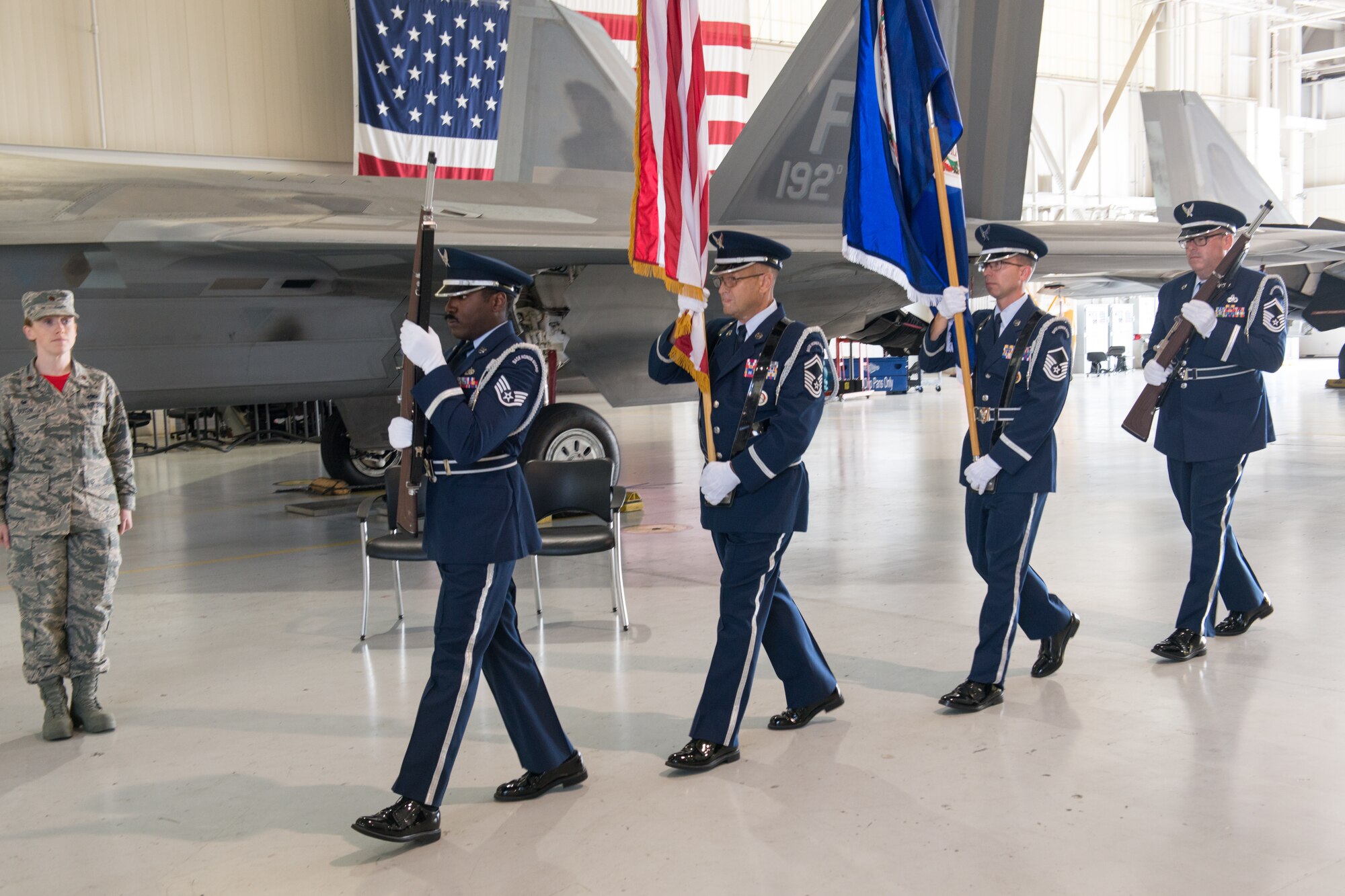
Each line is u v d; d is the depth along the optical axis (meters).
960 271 4.21
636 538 8.43
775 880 2.85
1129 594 6.00
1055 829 3.09
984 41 11.16
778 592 4.04
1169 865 2.84
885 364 27.33
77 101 16.94
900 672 4.70
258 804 3.52
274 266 7.94
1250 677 4.46
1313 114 41.47
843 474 11.98
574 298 9.39
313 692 4.74
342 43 19.31
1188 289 4.89
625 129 12.28
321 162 19.33
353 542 8.70
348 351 8.70
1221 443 4.66
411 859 3.07
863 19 4.25
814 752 3.78
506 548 3.26
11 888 2.98
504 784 3.55
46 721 4.23
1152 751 3.66
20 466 4.15
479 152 19.16
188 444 18.61
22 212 6.98
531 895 2.83
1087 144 34.28
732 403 3.75
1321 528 7.75
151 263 7.41
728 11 23.62
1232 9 35.16
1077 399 22.89
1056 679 4.53
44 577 4.18
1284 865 2.82
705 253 3.79
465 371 3.28
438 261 7.86
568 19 11.70
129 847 3.22
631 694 4.54
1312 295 18.62
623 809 3.37
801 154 11.11
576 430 9.19
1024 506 4.12
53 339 4.19
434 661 3.26
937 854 2.95
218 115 18.25
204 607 6.49
